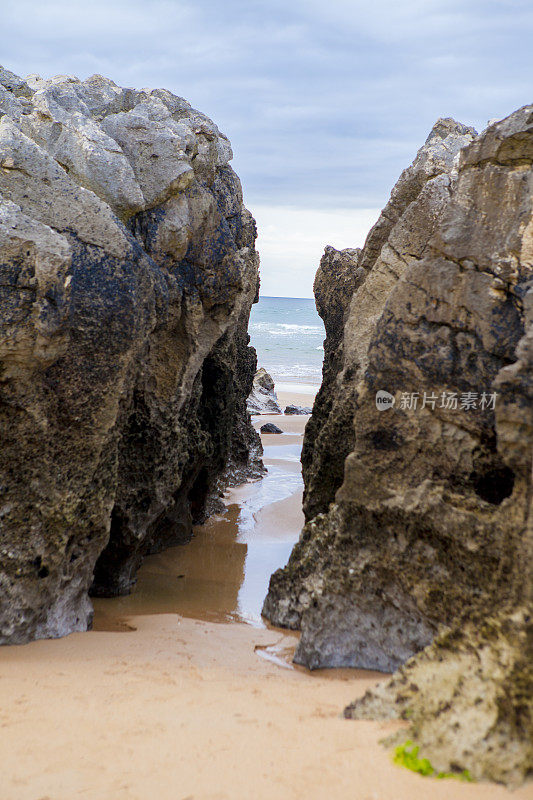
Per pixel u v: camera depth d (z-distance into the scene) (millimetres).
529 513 4074
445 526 5426
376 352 5969
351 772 3520
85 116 8266
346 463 6121
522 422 4324
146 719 4238
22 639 6215
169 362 8703
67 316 6027
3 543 6129
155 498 8648
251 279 14758
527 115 5418
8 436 6094
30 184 6461
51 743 3887
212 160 9750
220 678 5465
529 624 3619
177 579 9109
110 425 6664
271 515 12367
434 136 10016
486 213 5586
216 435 11836
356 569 6125
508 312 5410
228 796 3312
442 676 4230
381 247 9727
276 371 45250
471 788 3336
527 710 3463
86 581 6957
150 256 8062
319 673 6016
